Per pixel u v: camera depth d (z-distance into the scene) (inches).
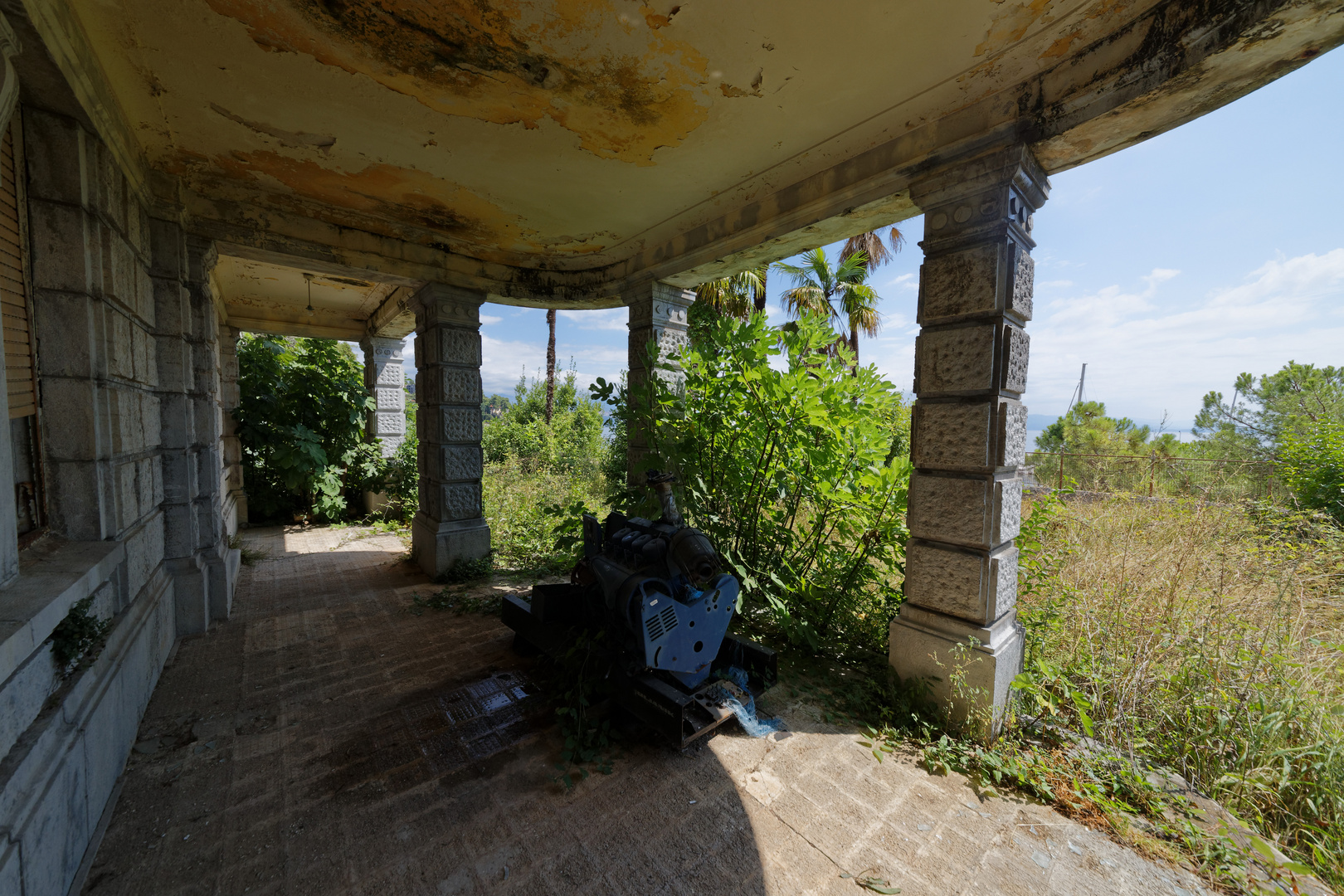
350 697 118.4
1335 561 149.6
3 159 81.0
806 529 163.6
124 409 107.4
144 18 84.3
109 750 84.9
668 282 191.6
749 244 151.3
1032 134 93.8
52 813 63.4
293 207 158.4
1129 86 81.4
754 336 156.3
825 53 90.7
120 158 110.0
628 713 113.4
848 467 150.0
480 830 81.5
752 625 161.5
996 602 105.3
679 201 151.9
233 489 292.0
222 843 77.6
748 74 96.6
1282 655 105.1
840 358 160.1
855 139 116.1
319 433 315.9
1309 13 64.1
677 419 166.7
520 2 81.0
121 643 95.7
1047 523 159.0
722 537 157.6
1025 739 105.8
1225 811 85.9
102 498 96.5
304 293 266.7
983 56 90.5
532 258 203.5
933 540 112.5
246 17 84.2
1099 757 96.1
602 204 154.4
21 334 84.4
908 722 111.3
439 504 203.9
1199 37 72.9
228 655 137.3
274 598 181.3
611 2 80.5
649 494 162.1
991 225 100.6
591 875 73.9
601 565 122.2
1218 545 150.0
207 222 148.4
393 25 85.9
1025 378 107.5
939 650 110.3
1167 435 453.1
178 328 140.6
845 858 77.9
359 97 105.8
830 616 150.6
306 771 93.9
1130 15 79.9
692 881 73.2
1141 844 80.6
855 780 95.0
